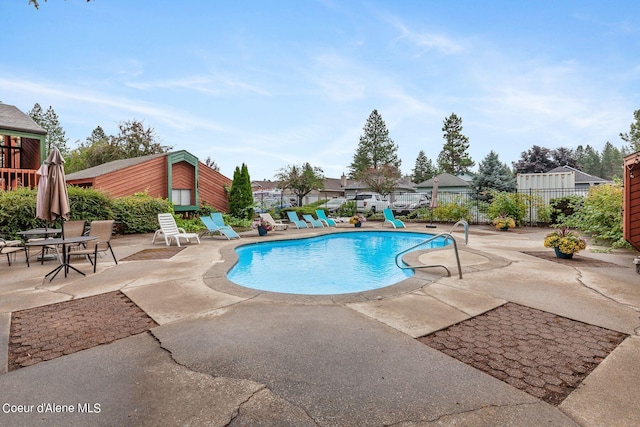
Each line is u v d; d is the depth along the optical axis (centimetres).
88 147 3444
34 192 1117
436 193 1780
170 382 267
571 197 1608
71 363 299
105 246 749
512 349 326
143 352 320
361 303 468
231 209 2017
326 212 2359
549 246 833
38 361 304
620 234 916
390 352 319
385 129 5356
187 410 231
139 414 227
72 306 459
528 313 427
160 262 781
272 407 234
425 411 229
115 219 1365
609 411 229
